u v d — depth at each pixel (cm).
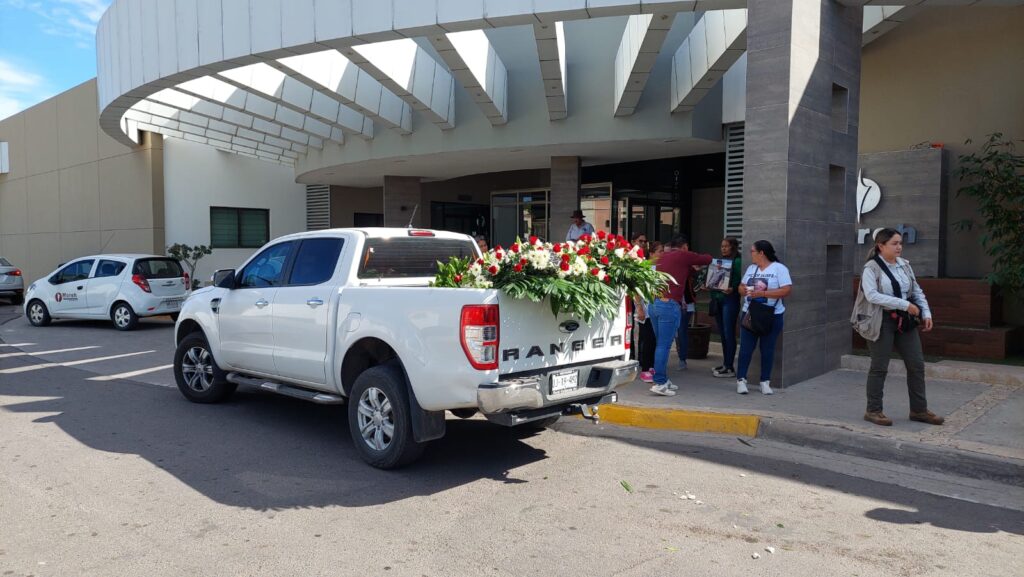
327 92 1291
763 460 602
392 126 1559
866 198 1130
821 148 842
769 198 788
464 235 735
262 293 703
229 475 562
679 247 802
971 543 435
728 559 411
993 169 1038
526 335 538
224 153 2412
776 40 777
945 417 673
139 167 2319
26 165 2944
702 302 1420
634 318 904
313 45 1017
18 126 2978
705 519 472
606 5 851
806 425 643
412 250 676
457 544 431
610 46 1434
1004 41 1052
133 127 2112
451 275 575
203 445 647
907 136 1144
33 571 393
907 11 994
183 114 1756
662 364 783
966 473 557
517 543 432
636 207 1883
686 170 1869
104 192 2489
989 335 929
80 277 1577
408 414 558
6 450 629
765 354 775
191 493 520
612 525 462
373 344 591
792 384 822
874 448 601
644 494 520
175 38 1177
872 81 1177
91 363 1113
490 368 513
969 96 1084
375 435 580
